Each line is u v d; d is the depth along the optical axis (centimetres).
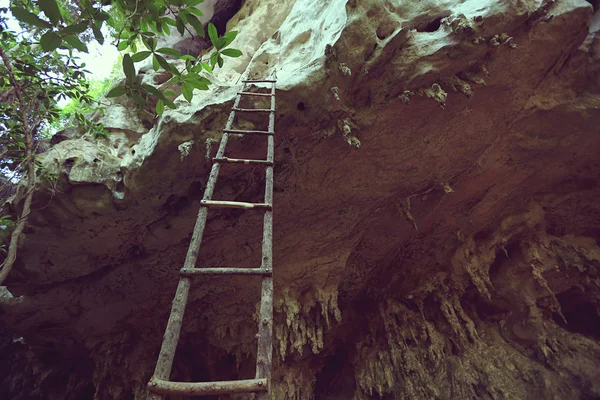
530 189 520
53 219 404
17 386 745
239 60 575
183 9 174
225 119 337
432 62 319
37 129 559
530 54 339
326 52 312
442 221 536
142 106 189
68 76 369
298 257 524
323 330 627
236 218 446
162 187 387
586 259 541
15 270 457
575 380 496
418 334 606
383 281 624
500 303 602
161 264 494
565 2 321
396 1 333
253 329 587
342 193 444
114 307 546
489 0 304
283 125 345
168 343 128
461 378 541
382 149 397
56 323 564
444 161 431
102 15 156
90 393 715
